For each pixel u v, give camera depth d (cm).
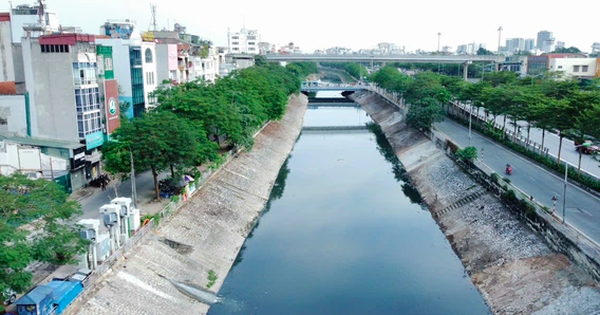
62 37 6850
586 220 5609
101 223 5478
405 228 7319
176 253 5469
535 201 6122
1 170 6172
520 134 10056
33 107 7081
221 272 5734
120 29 10031
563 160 8019
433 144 10700
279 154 11512
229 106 8800
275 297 5306
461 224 6969
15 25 8631
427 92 13150
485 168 7475
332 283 5647
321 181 9838
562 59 17425
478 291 5428
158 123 6209
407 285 5606
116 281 4500
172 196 6406
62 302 3806
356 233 7138
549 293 4784
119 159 5916
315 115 19262
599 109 6225
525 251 5569
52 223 4019
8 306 3806
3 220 3559
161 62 10644
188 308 4806
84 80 7100
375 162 11481
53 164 6594
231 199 7562
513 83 13050
